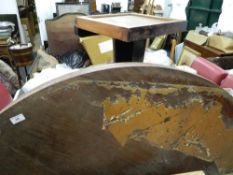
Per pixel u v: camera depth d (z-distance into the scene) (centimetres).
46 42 333
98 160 58
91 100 51
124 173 63
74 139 53
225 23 254
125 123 55
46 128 50
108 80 50
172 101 57
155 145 61
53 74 199
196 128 64
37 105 48
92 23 75
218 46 234
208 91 60
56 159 55
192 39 264
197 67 150
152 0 343
